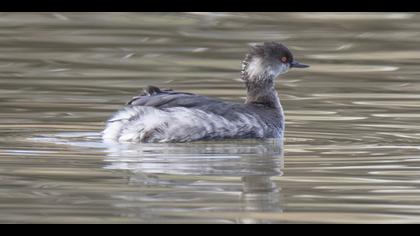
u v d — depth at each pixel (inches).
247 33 1092.5
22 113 730.8
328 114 746.2
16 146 605.0
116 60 978.7
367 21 1140.5
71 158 571.8
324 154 597.0
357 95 828.6
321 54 1010.7
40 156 577.0
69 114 730.2
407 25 1126.4
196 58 989.8
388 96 823.1
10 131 658.2
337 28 1118.4
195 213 456.8
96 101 791.7
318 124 705.6
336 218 454.3
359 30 1109.1
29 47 1026.7
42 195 486.0
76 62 967.6
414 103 791.1
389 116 735.7
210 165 558.6
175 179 522.3
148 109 621.0
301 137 657.6
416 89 855.1
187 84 871.7
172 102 626.2
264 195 492.4
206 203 474.9
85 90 839.7
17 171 536.4
